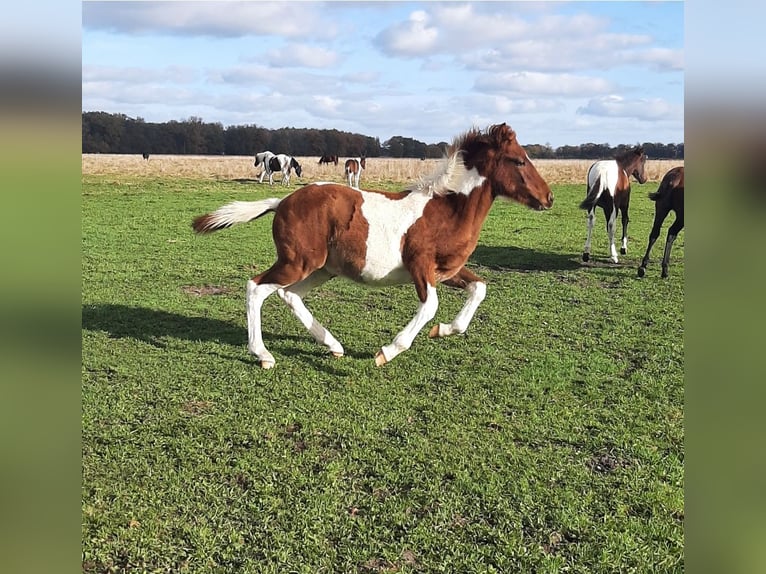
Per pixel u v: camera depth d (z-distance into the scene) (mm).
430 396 5641
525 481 4164
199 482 4105
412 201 6141
